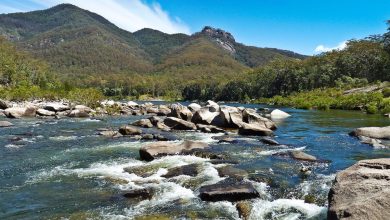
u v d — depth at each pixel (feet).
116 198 43.80
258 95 511.40
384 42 450.71
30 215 38.58
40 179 52.60
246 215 37.81
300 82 447.01
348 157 65.92
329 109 240.53
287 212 38.47
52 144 83.61
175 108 130.93
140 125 120.88
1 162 64.08
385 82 328.70
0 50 522.06
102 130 110.32
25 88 312.71
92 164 62.39
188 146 71.77
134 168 57.88
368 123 132.26
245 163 60.44
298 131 108.58
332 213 32.22
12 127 118.01
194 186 47.52
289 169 55.83
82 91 258.37
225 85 594.24
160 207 40.60
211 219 37.17
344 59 435.94
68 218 37.63
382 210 30.25
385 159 41.65
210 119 119.44
